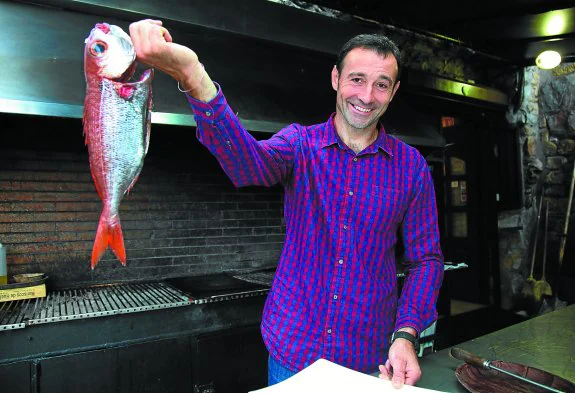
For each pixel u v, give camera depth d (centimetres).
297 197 141
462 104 473
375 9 385
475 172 539
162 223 338
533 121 548
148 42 89
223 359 268
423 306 132
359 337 137
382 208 137
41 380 216
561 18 377
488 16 382
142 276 329
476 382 122
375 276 140
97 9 241
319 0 363
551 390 110
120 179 93
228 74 290
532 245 549
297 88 318
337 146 139
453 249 566
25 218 291
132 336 242
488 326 468
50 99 210
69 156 303
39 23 230
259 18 291
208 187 358
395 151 144
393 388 107
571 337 165
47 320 218
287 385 107
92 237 311
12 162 286
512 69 521
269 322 144
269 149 129
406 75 393
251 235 380
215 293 279
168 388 250
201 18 266
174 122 243
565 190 533
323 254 137
